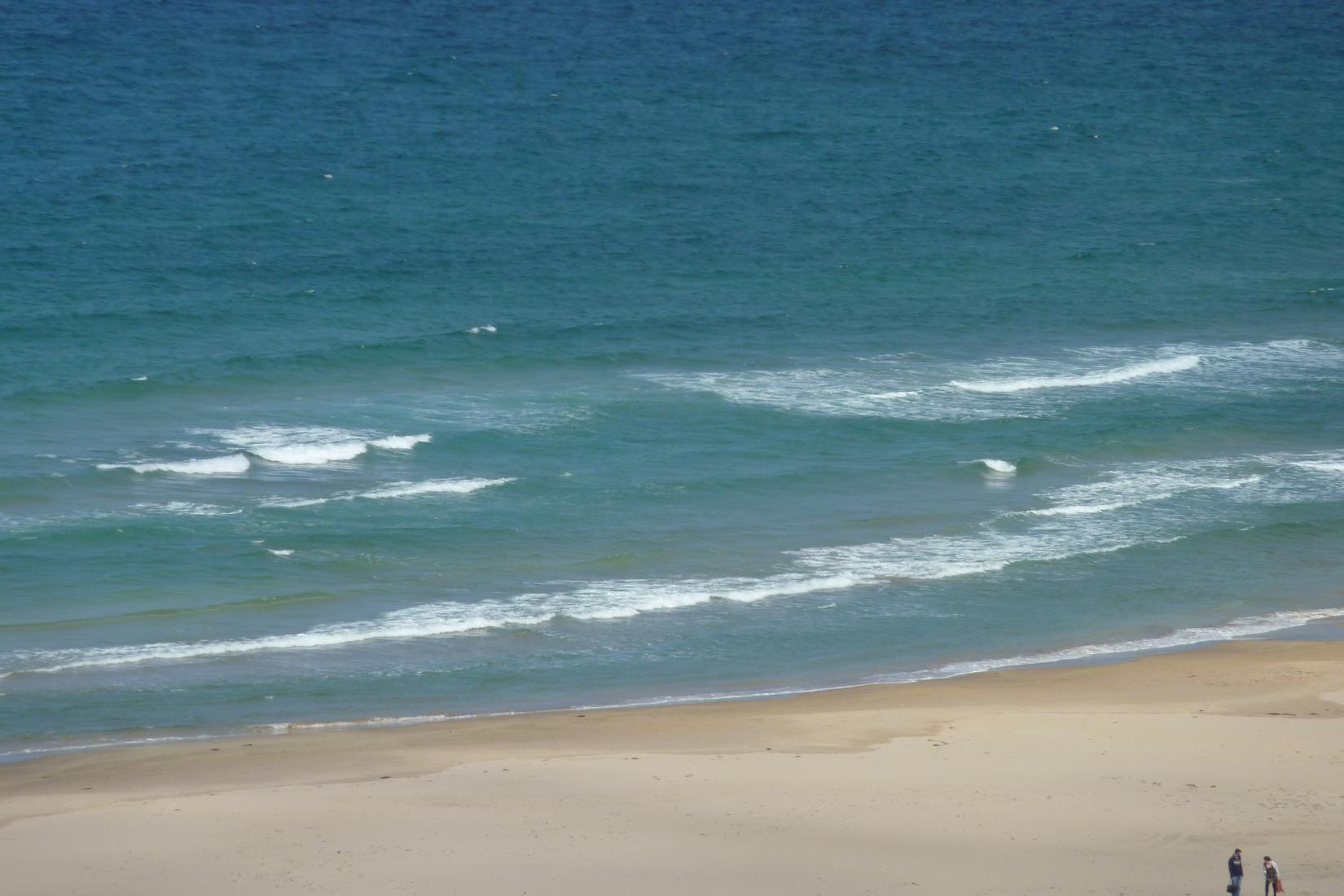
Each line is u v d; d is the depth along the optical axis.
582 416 98.50
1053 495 89.00
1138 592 76.69
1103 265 138.12
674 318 118.56
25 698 61.94
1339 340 119.06
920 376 108.25
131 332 109.38
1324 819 50.06
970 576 78.12
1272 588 77.62
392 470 89.00
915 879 45.75
